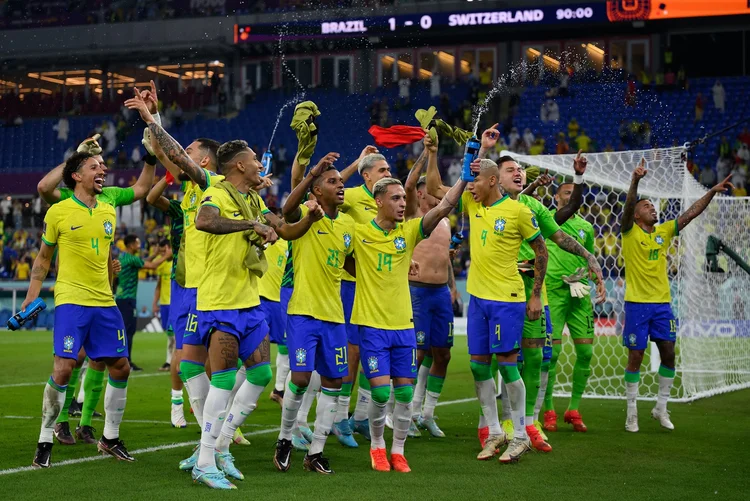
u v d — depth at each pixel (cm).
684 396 923
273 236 455
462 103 2702
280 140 2834
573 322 721
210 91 3036
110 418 557
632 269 715
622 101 2577
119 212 2609
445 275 679
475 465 548
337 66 2897
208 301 486
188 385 532
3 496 448
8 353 1495
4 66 3066
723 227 1086
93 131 3034
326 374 525
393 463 532
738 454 590
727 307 1114
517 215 577
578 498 452
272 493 459
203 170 511
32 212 2748
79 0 2992
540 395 677
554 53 2722
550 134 2575
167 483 483
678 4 2331
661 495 461
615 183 1000
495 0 2503
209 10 2884
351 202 615
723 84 2547
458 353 1552
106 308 552
